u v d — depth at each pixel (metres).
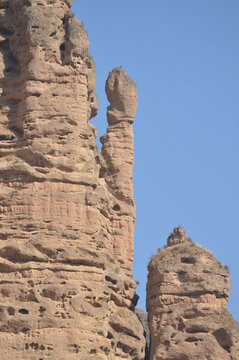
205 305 111.50
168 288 112.62
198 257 113.88
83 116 109.44
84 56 111.12
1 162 107.31
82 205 106.44
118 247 118.31
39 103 108.88
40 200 105.50
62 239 104.75
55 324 101.12
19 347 100.19
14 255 103.75
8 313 101.38
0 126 109.56
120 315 110.88
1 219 105.38
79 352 101.06
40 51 110.00
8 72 111.62
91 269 104.56
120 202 120.94
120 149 124.31
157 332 111.12
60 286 102.44
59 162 107.19
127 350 109.44
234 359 109.06
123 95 125.75
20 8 112.19
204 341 109.38
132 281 115.31
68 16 112.44
